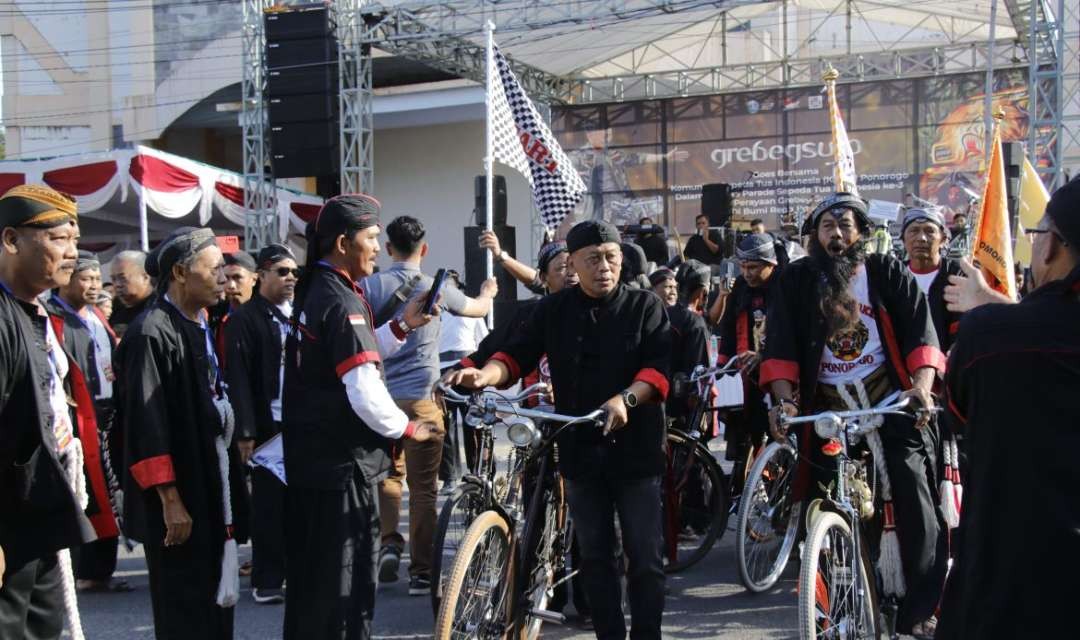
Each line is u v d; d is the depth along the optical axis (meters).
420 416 6.10
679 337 6.88
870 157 22.25
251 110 19.84
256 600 6.25
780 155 22.88
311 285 4.23
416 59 20.09
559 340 4.62
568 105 24.14
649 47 23.64
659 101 23.64
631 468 4.46
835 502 4.36
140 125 28.06
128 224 21.44
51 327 3.88
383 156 28.05
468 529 4.30
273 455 4.28
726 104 23.20
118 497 6.17
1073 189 2.80
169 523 3.98
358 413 4.03
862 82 22.27
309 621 4.08
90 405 4.43
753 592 6.18
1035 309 2.82
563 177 8.44
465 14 18.56
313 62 18.41
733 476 7.39
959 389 2.96
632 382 4.52
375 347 4.13
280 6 18.61
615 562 4.56
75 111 28.41
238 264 6.82
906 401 4.45
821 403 5.04
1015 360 2.77
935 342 4.77
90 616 6.07
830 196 5.00
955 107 21.67
